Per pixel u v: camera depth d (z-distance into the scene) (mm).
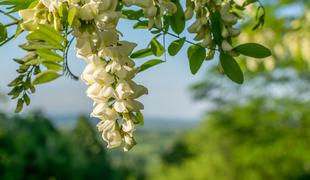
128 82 2125
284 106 17719
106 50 2078
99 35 1998
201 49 2457
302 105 17344
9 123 10727
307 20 7664
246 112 18406
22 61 2197
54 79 2297
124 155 21969
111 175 14367
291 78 16781
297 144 17734
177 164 46531
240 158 19734
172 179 35312
